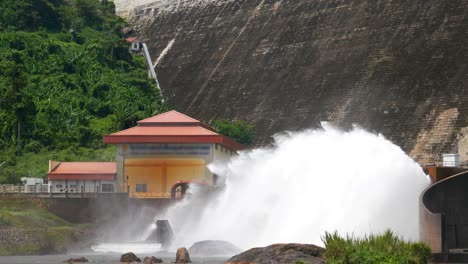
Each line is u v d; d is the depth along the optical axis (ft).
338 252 374.02
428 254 377.71
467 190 488.02
